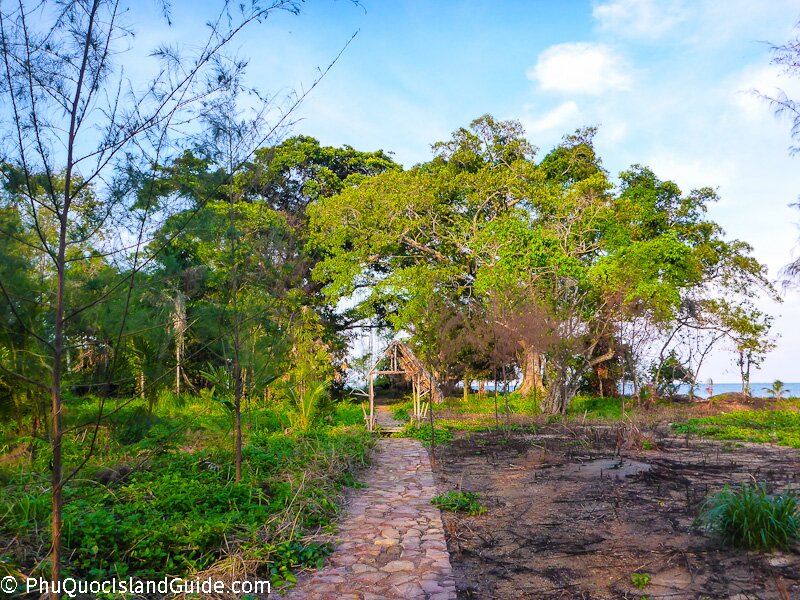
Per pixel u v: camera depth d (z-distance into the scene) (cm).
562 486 829
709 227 2805
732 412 2114
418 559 530
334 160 3019
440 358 1538
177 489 697
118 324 397
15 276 360
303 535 586
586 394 3077
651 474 872
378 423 1798
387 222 2603
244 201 788
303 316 1658
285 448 1062
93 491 638
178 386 859
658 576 471
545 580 476
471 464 1063
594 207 2400
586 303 2302
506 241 2216
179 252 470
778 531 512
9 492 530
